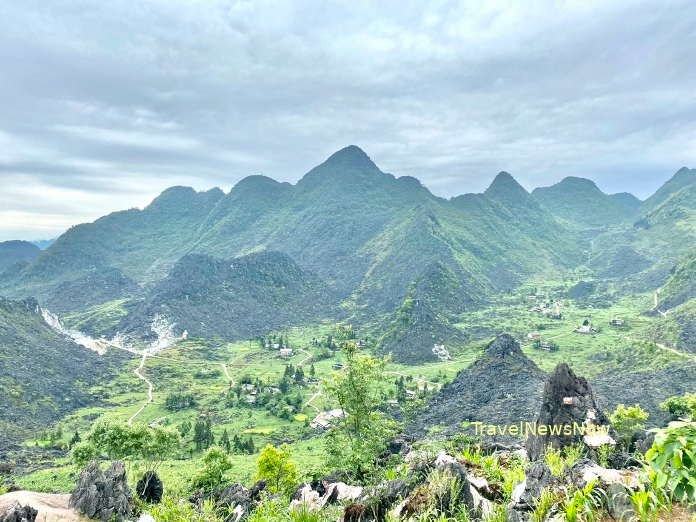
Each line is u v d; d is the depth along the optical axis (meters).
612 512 9.20
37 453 139.62
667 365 162.00
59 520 18.36
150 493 33.50
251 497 32.41
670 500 8.67
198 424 147.50
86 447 72.44
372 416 32.72
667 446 7.05
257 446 151.25
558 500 10.48
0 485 28.72
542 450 29.33
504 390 139.50
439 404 144.88
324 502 17.58
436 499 11.92
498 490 13.73
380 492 14.07
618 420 63.00
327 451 32.03
